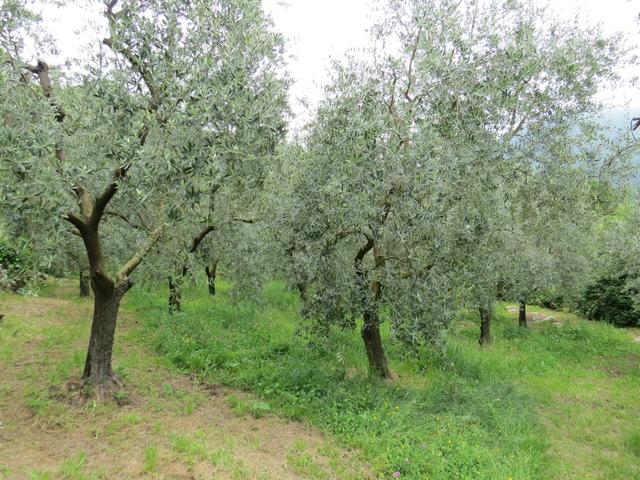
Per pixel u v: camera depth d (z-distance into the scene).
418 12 7.44
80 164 5.51
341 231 7.22
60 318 10.49
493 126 6.89
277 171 8.41
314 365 8.38
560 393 8.99
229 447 5.34
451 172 6.35
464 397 7.57
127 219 7.89
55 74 6.34
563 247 13.58
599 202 11.63
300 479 4.83
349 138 6.31
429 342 7.20
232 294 12.10
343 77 7.24
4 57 5.86
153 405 6.31
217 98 5.47
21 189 4.63
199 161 5.37
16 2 5.76
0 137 4.57
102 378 6.40
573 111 8.04
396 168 6.18
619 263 13.05
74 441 5.21
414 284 6.93
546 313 20.52
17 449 4.95
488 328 12.58
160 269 8.12
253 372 7.80
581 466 5.97
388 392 7.43
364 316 8.10
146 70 5.76
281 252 8.69
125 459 4.88
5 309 10.62
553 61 7.66
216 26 6.22
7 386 6.46
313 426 6.20
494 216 7.68
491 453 5.66
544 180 8.91
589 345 14.10
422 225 6.27
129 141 4.98
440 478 5.01
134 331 9.80
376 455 5.45
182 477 4.61
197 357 8.11
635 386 9.88
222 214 8.98
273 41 6.69
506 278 11.15
